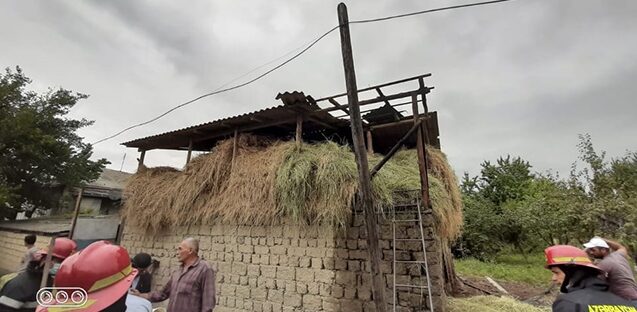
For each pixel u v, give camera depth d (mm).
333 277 5582
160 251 8180
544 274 12523
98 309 1187
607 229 11203
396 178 5691
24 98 16078
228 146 7715
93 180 18562
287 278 6031
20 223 13055
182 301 3426
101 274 1264
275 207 6203
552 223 14086
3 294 2467
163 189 8422
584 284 1927
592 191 12102
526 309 6891
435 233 5355
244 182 6852
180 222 7902
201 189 7578
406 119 7691
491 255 17219
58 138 16766
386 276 5273
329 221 5707
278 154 6465
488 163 24188
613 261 3752
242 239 6824
